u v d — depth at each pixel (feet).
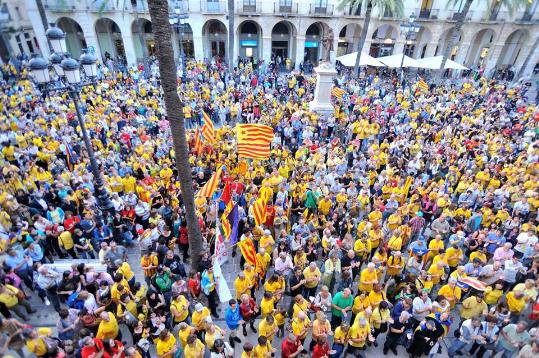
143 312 25.05
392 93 92.12
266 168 51.24
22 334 20.94
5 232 29.76
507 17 127.75
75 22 121.08
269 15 123.44
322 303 26.43
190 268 35.01
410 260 30.17
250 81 102.68
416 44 136.67
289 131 64.08
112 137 57.77
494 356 27.09
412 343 25.93
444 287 28.68
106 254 30.40
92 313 24.54
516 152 59.06
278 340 28.19
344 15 125.80
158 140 55.72
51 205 35.99
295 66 133.80
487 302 28.73
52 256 34.40
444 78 129.59
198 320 24.86
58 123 59.62
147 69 106.01
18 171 40.52
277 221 36.52
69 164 47.91
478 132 64.08
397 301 28.12
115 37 131.13
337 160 50.65
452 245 32.68
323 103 75.46
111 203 37.78
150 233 33.14
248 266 28.99
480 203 43.78
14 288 26.43
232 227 33.12
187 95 79.00
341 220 37.83
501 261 31.89
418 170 52.06
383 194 43.50
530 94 113.91
